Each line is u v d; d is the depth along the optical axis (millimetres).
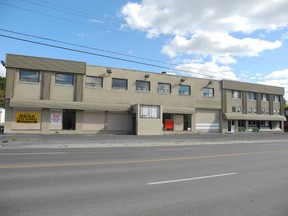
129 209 5457
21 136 27406
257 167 11141
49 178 8156
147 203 5887
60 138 25969
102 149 18391
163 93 41156
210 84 46562
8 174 8609
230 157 14453
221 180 8445
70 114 34531
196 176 8984
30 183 7465
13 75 31906
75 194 6457
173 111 41156
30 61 32594
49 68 33469
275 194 6852
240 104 50469
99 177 8492
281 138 34812
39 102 32312
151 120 36625
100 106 35500
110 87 37062
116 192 6742
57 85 33938
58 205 5590
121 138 28016
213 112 47094
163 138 30016
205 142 26734
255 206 5840
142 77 39562
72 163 11180
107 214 5121
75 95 34688
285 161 13133
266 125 54406
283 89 57156
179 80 42844
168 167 10711
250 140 30406
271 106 55281
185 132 42594
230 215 5238
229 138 32875
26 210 5242
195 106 44156
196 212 5375
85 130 35062
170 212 5340
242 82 50500
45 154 14281
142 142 23953
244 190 7219
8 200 5867
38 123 32719
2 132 31422
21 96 32188
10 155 13547
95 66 36281
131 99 38438
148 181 8070
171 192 6863
